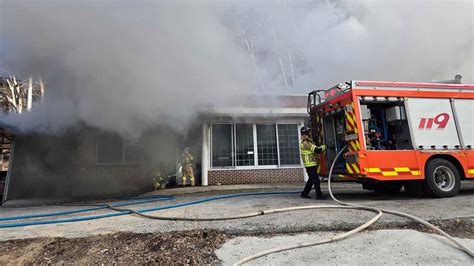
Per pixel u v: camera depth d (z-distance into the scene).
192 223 2.92
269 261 2.04
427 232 2.64
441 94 4.65
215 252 2.23
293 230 2.70
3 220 3.46
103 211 4.04
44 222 3.14
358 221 2.82
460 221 2.90
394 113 4.48
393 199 4.45
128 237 2.52
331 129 5.14
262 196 5.16
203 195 5.70
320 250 2.22
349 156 4.34
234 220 2.99
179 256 2.17
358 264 1.97
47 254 2.24
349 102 4.37
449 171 4.48
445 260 2.03
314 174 4.53
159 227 2.78
